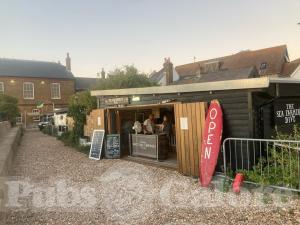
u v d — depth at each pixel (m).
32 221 6.17
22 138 28.33
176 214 6.11
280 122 9.10
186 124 9.31
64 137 22.66
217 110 8.39
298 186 6.55
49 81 54.75
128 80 25.30
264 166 7.82
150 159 12.05
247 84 8.11
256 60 40.16
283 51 39.12
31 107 52.59
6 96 38.94
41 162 13.27
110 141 13.38
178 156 9.63
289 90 9.11
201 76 30.69
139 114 14.84
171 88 10.54
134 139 13.08
